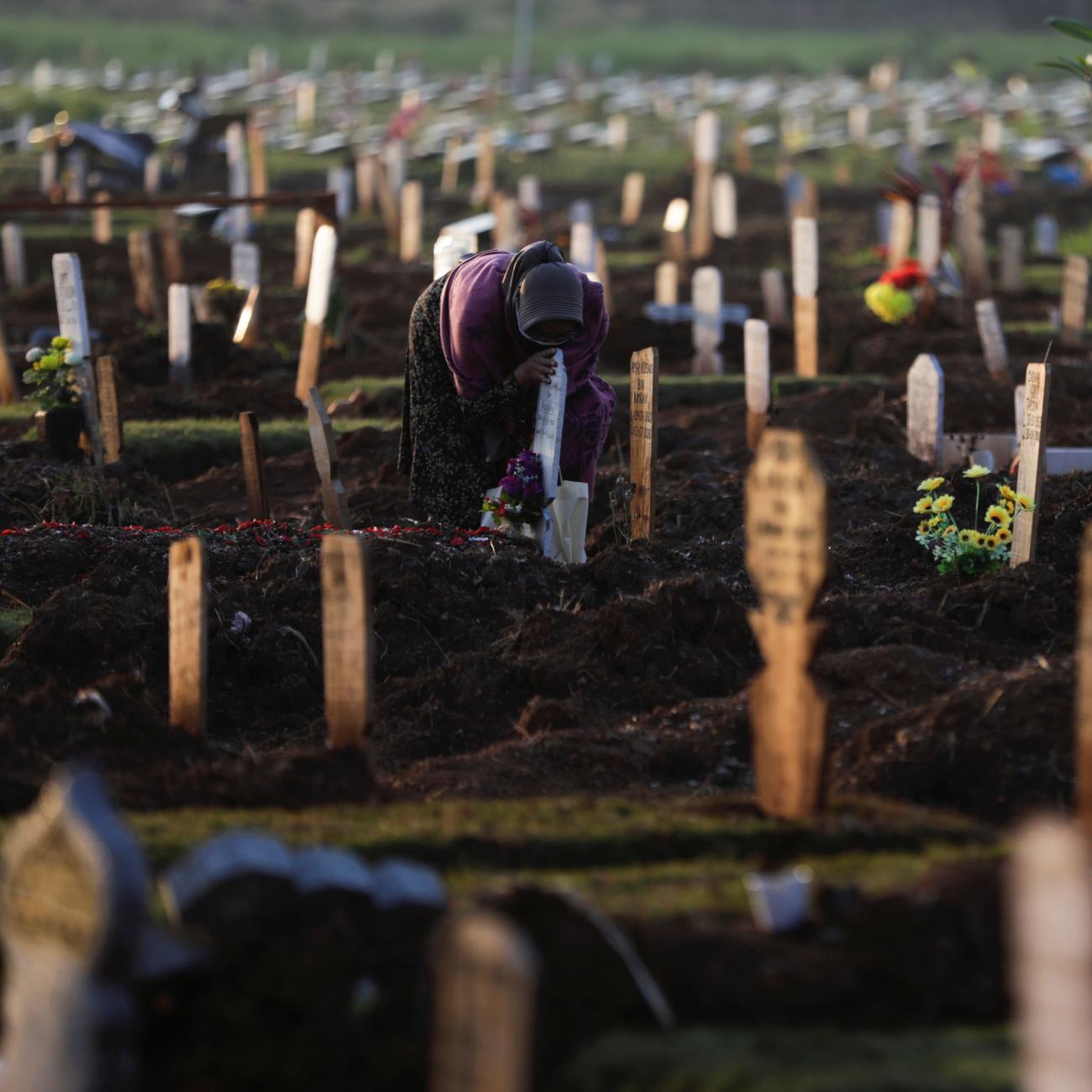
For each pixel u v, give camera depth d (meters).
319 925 5.05
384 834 6.46
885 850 6.31
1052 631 10.30
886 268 34.88
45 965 4.75
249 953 5.00
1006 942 5.30
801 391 21.64
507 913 5.27
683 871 6.12
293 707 10.16
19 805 6.98
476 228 33.69
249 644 10.52
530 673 9.54
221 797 7.07
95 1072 4.64
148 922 5.02
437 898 5.22
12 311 30.19
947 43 101.12
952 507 13.45
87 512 14.41
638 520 12.83
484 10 112.44
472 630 10.75
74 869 4.66
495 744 9.07
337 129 66.38
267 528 12.67
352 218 45.19
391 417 20.69
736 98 79.75
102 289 32.12
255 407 21.16
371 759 7.36
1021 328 26.27
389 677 10.31
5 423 19.30
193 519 14.40
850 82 87.56
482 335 12.37
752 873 6.08
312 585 11.05
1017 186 49.38
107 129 47.03
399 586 10.84
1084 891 3.79
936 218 26.72
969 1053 4.81
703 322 23.89
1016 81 82.00
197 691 7.89
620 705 9.30
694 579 10.09
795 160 59.53
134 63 88.06
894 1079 4.58
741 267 36.59
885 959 5.19
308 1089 4.78
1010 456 16.45
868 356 24.09
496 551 11.83
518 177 53.09
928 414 16.36
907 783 7.45
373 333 27.23
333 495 13.03
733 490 14.85
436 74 89.00
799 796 6.58
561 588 11.30
